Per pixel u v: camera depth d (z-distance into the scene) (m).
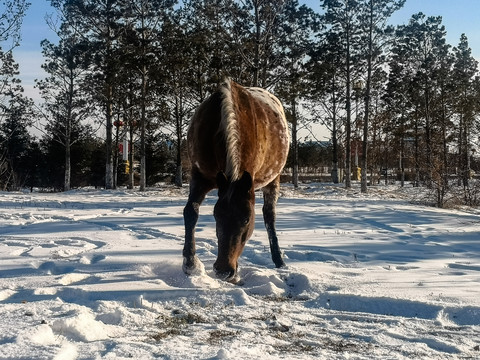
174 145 41.66
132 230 10.06
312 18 28.48
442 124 23.45
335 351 3.30
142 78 29.80
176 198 23.41
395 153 45.22
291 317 4.14
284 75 28.64
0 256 6.69
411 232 10.40
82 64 30.78
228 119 5.09
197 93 31.33
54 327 3.43
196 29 29.34
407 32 33.47
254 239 8.93
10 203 17.86
